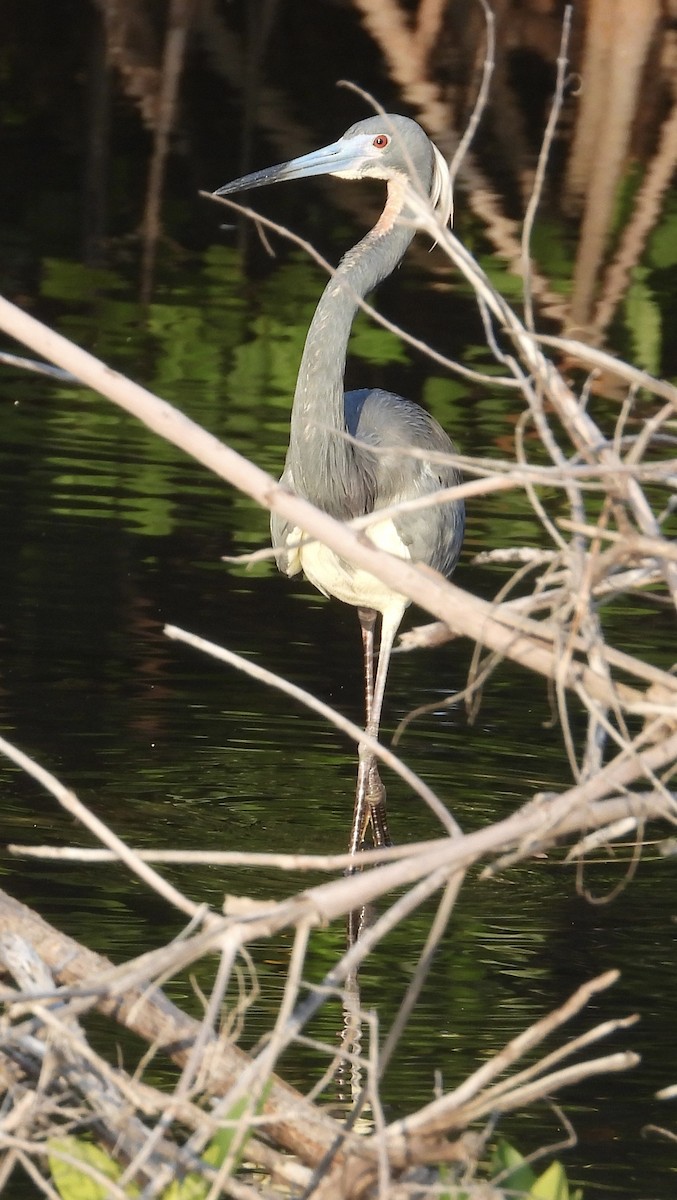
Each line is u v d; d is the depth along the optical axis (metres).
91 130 26.72
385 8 31.03
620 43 30.89
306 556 10.14
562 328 19.91
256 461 15.27
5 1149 5.46
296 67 31.03
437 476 10.38
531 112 29.38
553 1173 4.80
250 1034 7.51
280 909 4.35
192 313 19.50
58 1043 4.63
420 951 8.60
